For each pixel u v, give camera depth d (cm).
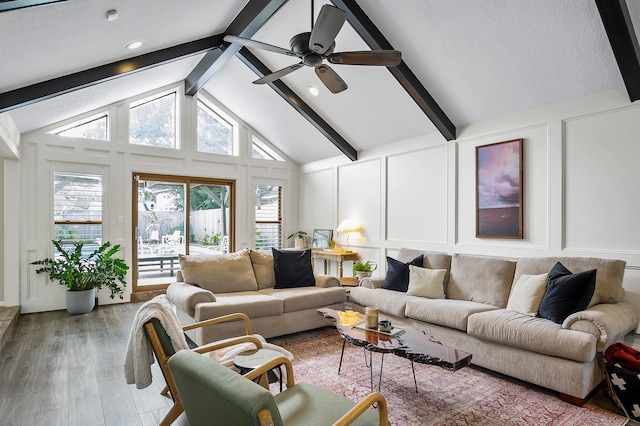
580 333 247
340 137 573
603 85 326
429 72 395
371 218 569
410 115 464
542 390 266
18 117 410
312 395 165
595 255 334
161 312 199
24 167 475
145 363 196
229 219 649
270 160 694
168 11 323
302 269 442
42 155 487
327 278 440
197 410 122
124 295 542
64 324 425
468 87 391
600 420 226
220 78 568
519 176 386
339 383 273
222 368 116
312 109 544
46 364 308
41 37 271
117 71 384
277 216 707
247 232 662
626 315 277
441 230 467
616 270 295
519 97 375
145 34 352
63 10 249
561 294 281
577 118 347
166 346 197
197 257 405
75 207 510
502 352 283
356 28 362
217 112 647
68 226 505
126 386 269
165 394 257
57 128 504
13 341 365
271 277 434
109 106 537
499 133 407
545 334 257
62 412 232
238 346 249
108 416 228
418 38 362
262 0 363
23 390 261
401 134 508
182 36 399
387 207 543
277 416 102
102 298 525
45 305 483
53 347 348
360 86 455
